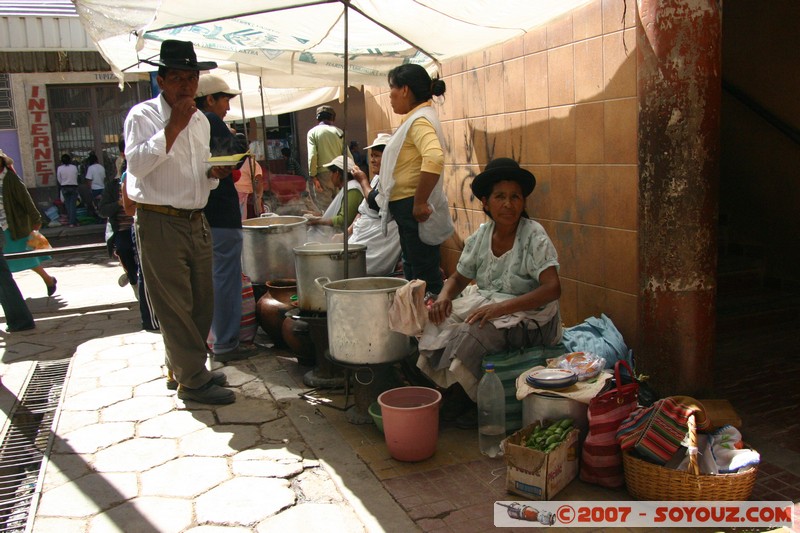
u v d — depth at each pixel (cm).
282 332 507
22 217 761
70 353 575
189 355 430
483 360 376
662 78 361
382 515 303
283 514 307
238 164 418
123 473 348
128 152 393
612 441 317
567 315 483
